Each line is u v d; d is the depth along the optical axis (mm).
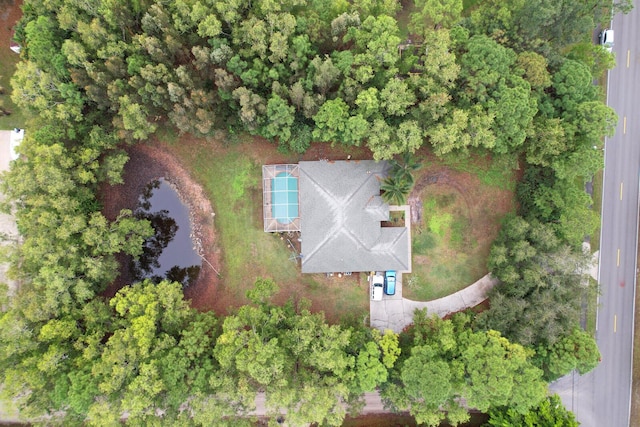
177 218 44375
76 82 35656
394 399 36812
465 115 35531
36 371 33906
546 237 37500
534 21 35812
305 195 41438
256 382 38406
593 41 43781
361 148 43344
